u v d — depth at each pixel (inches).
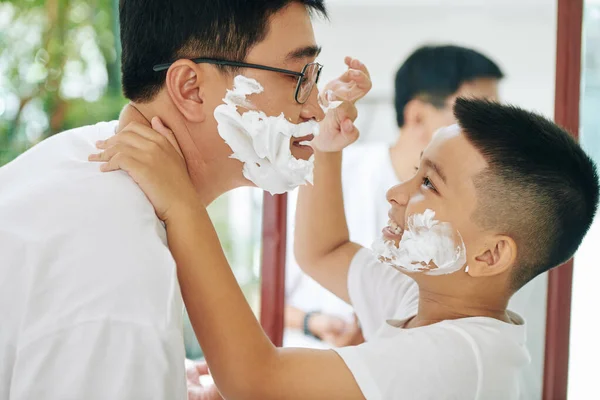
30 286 27.0
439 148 39.7
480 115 39.1
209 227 32.6
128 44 34.3
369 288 49.1
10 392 26.9
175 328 27.8
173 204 31.5
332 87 47.7
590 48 51.8
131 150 31.7
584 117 52.1
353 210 53.9
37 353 26.4
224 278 32.4
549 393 52.2
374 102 53.5
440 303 40.3
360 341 55.1
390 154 53.6
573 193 38.4
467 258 38.8
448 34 52.1
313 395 34.2
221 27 33.3
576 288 53.1
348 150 54.1
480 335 37.1
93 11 69.7
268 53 34.2
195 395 46.2
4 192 32.0
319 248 50.2
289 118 35.5
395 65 52.8
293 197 55.0
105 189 29.9
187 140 34.6
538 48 51.2
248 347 32.6
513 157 37.6
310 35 35.8
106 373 26.7
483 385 35.8
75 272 27.4
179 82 33.4
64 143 34.7
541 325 52.4
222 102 34.1
